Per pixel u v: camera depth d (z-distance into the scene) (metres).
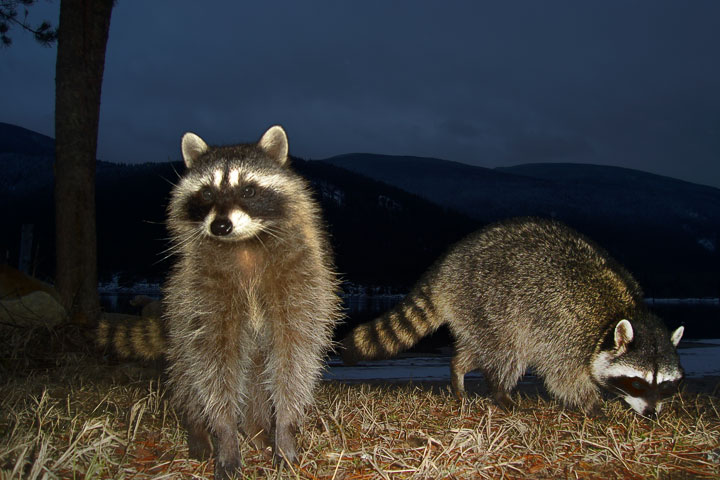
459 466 0.67
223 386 0.66
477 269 1.17
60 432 0.71
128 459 0.67
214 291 0.67
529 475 0.68
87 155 1.68
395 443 0.77
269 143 0.79
